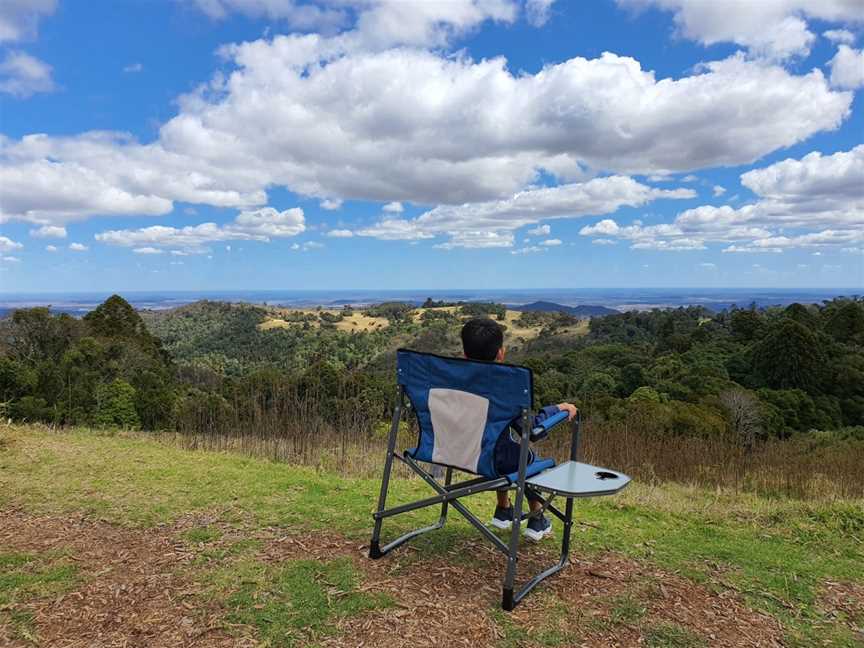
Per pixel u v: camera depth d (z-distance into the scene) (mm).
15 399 10078
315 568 2635
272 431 7301
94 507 3576
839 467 8078
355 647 1989
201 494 3963
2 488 3996
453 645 2025
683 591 2574
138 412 11852
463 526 3359
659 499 4758
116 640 1996
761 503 4742
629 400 24828
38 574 2527
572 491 2264
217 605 2258
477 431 2434
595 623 2229
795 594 2617
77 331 17891
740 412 27125
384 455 6406
